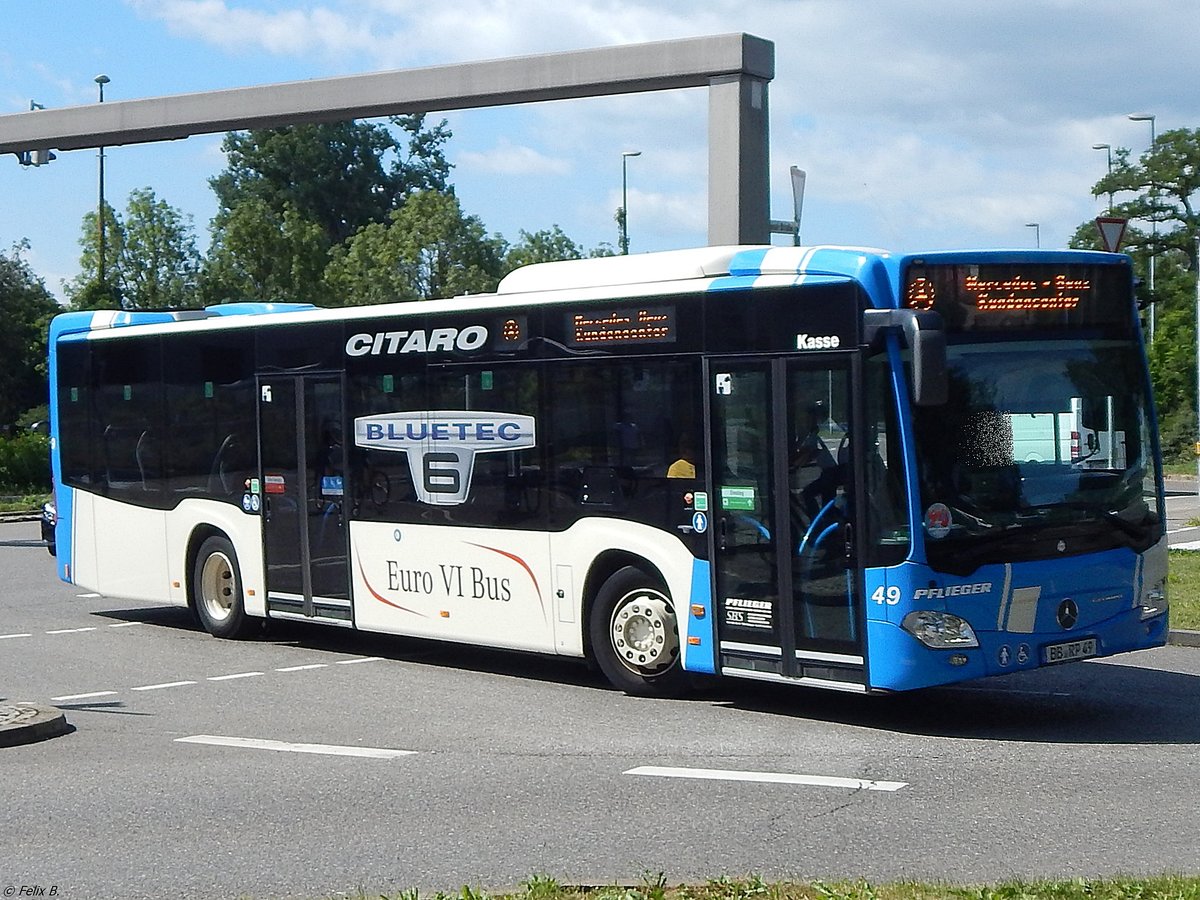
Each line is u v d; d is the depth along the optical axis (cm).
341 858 756
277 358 1527
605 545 1226
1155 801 838
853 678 1059
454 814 846
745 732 1081
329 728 1127
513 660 1462
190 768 988
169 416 1669
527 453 1288
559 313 1260
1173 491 4412
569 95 1775
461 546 1346
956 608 1038
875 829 791
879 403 1046
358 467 1442
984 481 1056
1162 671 1321
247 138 10312
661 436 1184
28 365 6756
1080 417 1105
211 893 700
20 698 1277
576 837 787
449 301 1361
